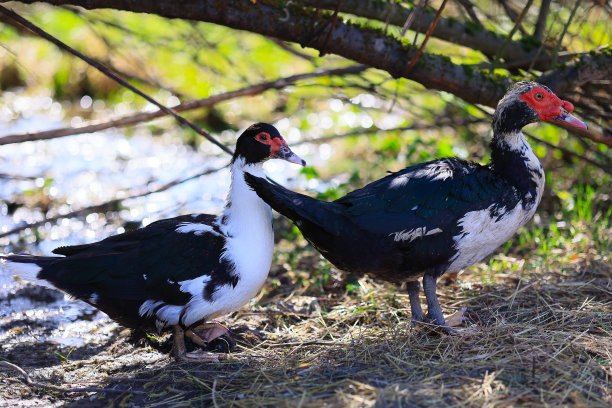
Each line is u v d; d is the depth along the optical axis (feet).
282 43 33.27
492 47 29.40
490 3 33.78
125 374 20.49
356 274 27.63
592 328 21.04
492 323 22.25
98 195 36.73
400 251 20.31
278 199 19.51
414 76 26.37
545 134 38.34
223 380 19.40
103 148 42.73
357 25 25.58
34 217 34.32
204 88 45.80
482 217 20.67
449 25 28.66
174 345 21.38
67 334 24.09
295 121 45.44
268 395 18.03
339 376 18.69
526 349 19.53
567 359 18.90
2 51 47.21
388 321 23.12
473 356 19.38
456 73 26.43
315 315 24.59
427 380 18.01
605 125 33.01
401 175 21.38
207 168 39.91
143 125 45.47
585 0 30.60
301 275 28.14
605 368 18.49
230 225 21.67
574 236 29.81
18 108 47.16
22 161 40.70
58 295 27.63
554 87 27.22
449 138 40.81
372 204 20.20
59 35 48.32
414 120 41.91
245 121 45.44
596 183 35.86
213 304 21.08
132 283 20.63
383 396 17.08
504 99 21.67
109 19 39.17
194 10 24.09
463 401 16.88
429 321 21.26
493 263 27.71
